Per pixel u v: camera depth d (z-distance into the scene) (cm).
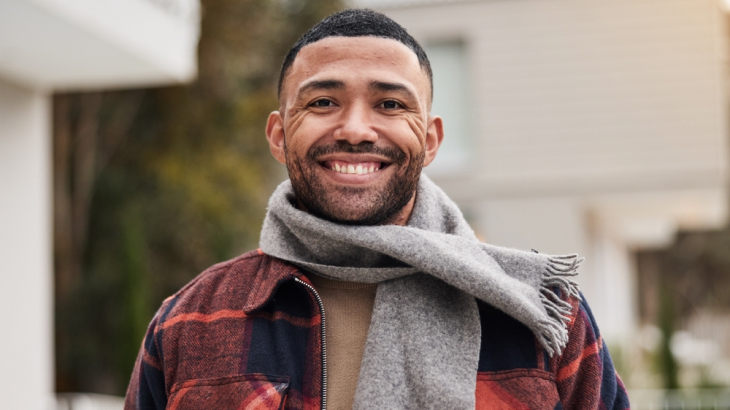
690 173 868
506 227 903
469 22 908
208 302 155
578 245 889
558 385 146
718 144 864
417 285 147
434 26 912
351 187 144
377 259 149
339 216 145
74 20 331
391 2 916
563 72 894
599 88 887
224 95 756
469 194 914
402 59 147
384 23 151
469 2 906
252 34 768
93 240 724
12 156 426
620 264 1504
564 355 147
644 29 878
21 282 429
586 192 891
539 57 898
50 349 472
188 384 144
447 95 920
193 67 470
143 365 158
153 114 748
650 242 1576
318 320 147
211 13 735
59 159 716
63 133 717
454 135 922
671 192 871
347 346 147
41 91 454
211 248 707
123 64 406
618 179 884
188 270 718
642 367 814
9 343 415
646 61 877
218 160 737
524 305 137
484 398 139
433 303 145
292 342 147
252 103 786
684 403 629
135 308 593
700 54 866
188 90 739
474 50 909
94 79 436
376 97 145
